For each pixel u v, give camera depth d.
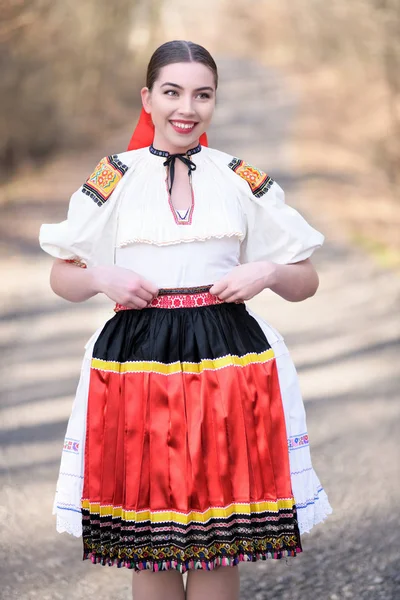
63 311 9.36
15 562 4.35
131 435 3.27
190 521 3.22
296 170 17.67
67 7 18.53
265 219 3.49
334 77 25.83
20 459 5.67
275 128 22.38
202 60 3.34
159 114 3.37
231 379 3.28
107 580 4.18
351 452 5.59
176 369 3.28
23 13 15.17
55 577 4.20
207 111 3.37
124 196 3.40
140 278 3.29
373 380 7.00
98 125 21.50
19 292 10.10
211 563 3.22
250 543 3.25
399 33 16.33
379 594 3.98
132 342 3.34
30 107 17.88
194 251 3.36
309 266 3.54
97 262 3.45
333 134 20.86
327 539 4.51
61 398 6.82
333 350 7.84
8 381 7.26
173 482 3.23
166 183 3.41
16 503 5.02
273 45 37.97
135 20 25.09
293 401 3.44
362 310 9.09
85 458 3.35
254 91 28.66
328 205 14.78
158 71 3.35
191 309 3.35
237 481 3.27
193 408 3.27
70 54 19.25
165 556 3.23
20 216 14.32
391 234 12.85
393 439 5.79
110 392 3.32
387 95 17.50
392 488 5.04
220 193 3.42
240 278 3.32
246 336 3.39
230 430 3.27
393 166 16.72
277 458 3.33
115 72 23.58
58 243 3.39
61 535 4.63
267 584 4.11
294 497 3.36
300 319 8.80
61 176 17.50
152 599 3.38
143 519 3.25
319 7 24.72
